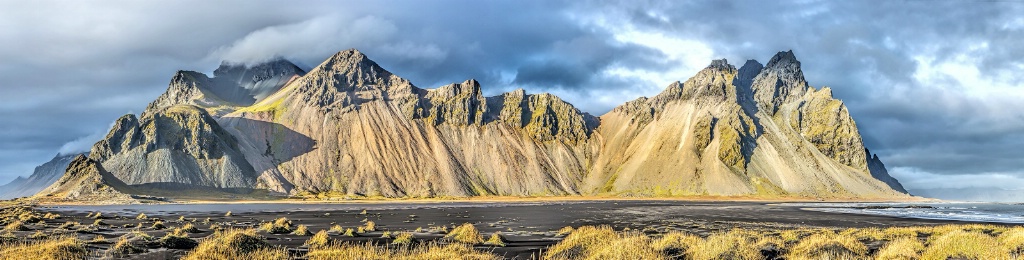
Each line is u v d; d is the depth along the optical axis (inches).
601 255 1290.6
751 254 1288.1
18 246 1455.5
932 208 7145.7
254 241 1427.2
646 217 4057.6
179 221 3184.1
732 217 4141.2
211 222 3179.1
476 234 1941.4
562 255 1393.9
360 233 2251.5
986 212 5895.7
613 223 3312.0
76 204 7583.7
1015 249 1350.9
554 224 3144.7
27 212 3875.5
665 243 1432.1
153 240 1657.2
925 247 1476.4
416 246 1754.4
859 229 2743.6
